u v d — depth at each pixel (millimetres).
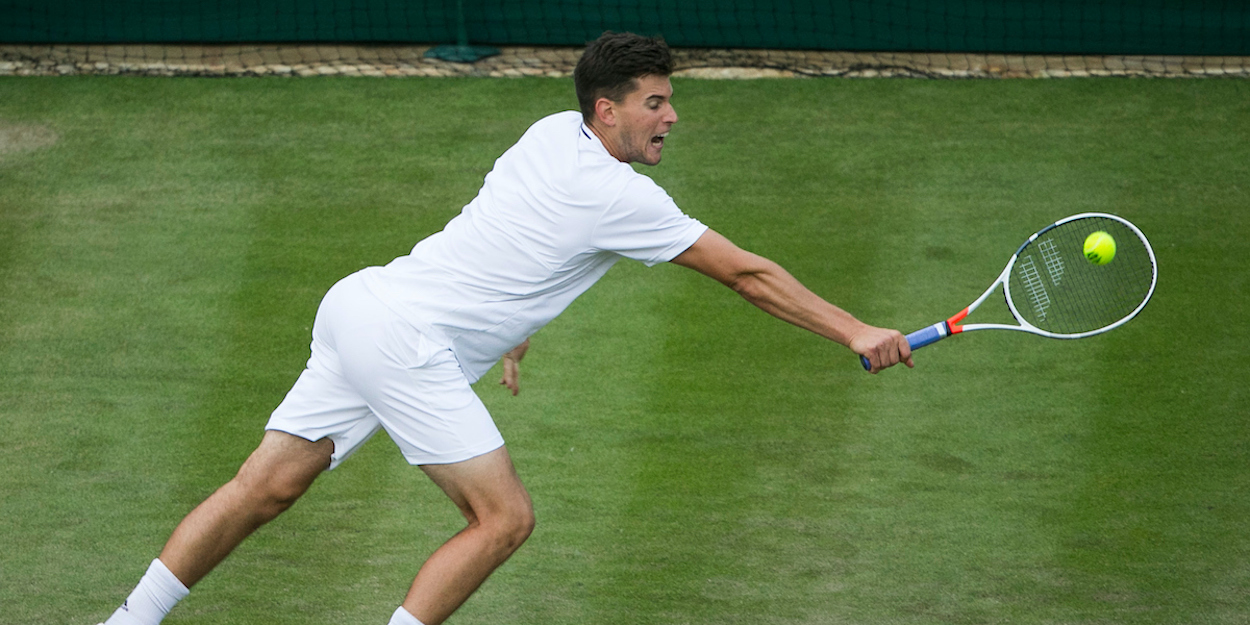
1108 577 14680
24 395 18469
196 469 16875
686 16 30797
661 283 21938
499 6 30766
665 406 18484
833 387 18953
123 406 18281
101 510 15922
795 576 14750
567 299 12555
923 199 24484
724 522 15820
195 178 25141
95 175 25172
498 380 19125
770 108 28156
